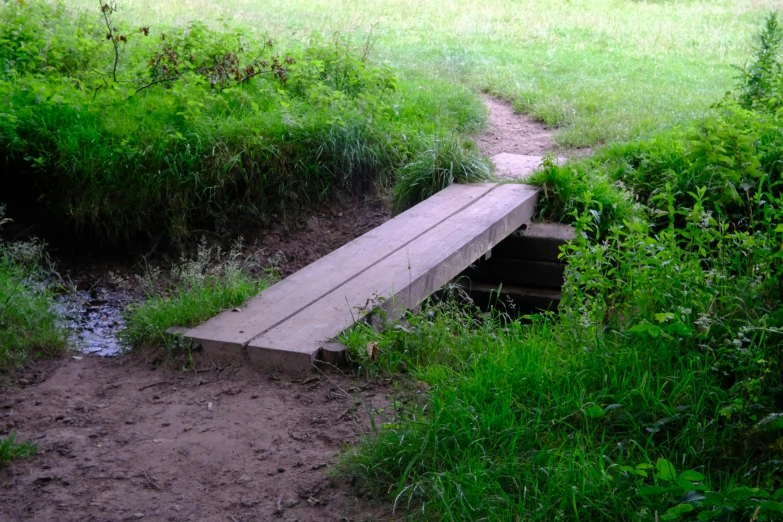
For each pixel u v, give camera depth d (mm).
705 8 21656
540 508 3191
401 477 3510
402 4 21188
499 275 7551
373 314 5008
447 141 8438
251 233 8094
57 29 10781
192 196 7859
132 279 7414
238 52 10516
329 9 19844
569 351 4402
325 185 8570
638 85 13453
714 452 3557
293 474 3703
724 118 8523
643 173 8250
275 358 4625
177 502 3520
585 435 3691
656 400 3807
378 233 6531
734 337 3998
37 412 4363
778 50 15977
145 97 9016
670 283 4535
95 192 7613
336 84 10602
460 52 15680
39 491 3613
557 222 7707
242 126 8344
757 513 2855
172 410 4336
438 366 4504
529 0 22734
